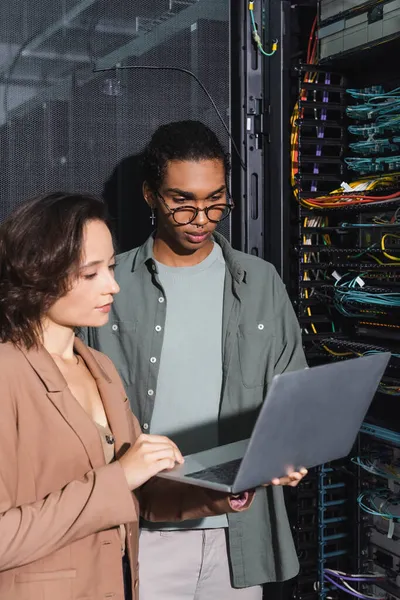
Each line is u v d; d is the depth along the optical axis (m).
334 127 2.35
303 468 1.39
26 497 1.23
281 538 1.88
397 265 2.07
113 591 1.29
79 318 1.30
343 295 2.25
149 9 2.21
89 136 2.16
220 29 2.30
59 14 2.10
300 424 1.28
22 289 1.24
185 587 1.85
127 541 1.39
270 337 1.91
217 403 1.87
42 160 2.12
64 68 2.12
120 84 2.19
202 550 1.84
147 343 1.88
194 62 2.28
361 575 2.32
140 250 1.94
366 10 2.08
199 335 1.88
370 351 2.17
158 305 1.89
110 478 1.22
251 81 2.34
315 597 2.40
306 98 2.34
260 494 1.89
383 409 2.28
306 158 2.32
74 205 1.27
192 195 1.74
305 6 2.37
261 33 2.34
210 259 1.92
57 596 1.22
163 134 1.81
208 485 1.26
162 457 1.27
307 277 2.40
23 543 1.14
